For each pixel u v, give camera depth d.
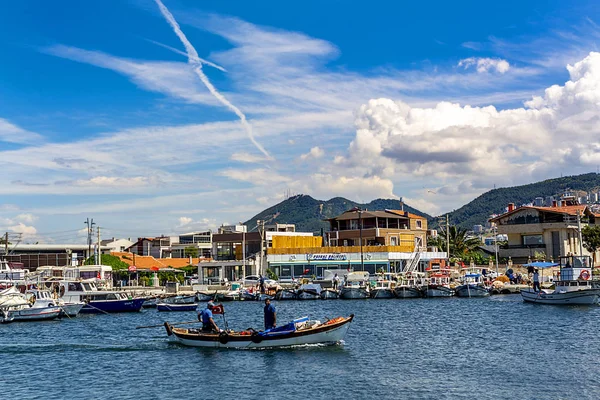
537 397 28.23
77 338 48.78
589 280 70.00
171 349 41.44
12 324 60.47
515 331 48.03
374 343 42.66
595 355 37.34
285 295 86.19
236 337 40.34
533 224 113.94
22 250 155.88
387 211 126.31
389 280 93.50
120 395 29.86
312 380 31.80
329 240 120.25
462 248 132.38
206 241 174.88
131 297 75.31
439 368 34.34
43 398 29.69
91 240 116.62
